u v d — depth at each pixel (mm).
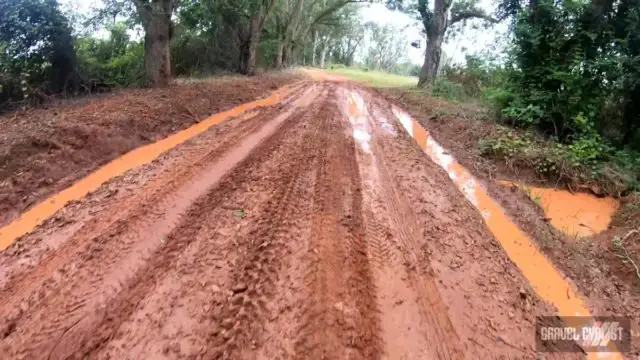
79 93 10062
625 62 7168
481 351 2590
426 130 8594
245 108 9539
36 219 4062
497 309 3029
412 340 2613
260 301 2861
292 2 29922
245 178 5031
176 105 8391
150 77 10578
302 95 12383
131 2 10211
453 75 15969
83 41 11352
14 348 2453
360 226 3996
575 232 4637
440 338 2654
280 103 10500
